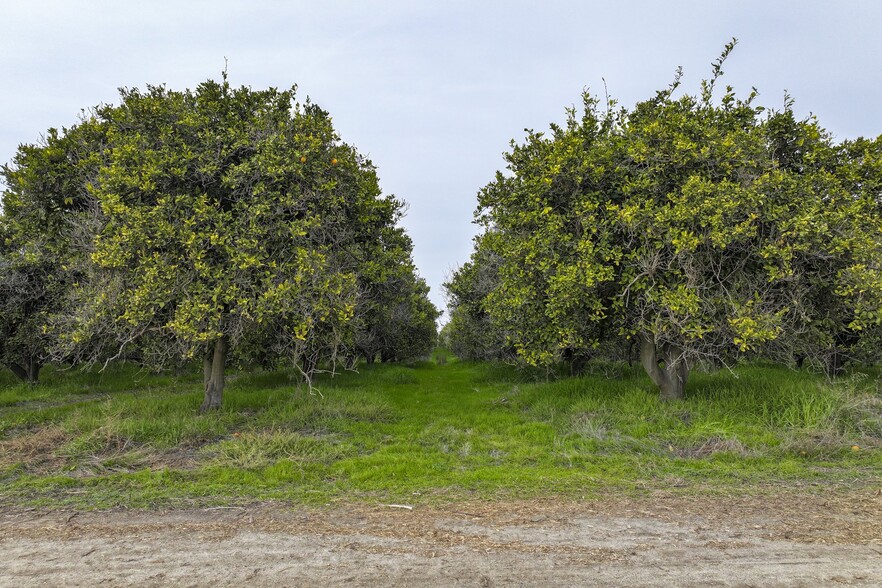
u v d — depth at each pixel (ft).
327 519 14.11
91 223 27.91
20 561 11.33
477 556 11.41
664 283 25.38
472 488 17.15
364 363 72.79
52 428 25.64
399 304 62.13
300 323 24.81
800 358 38.22
